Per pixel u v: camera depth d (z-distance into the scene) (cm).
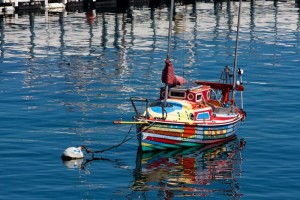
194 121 7125
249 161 6794
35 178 6200
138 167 6575
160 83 10269
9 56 12075
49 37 14012
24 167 6469
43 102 8944
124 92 9606
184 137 7088
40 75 10644
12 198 5738
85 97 9269
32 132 7588
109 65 11519
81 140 7350
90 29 15125
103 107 8731
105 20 16400
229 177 6350
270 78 10738
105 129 7762
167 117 6981
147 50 12912
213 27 15788
